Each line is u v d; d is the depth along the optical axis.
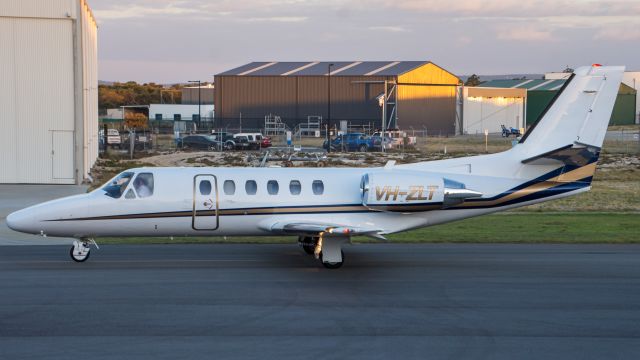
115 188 54.62
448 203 56.12
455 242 66.69
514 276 51.97
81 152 114.31
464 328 39.16
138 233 54.94
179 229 55.09
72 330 37.75
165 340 36.34
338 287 47.94
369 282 49.56
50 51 112.50
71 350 34.72
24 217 53.16
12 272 50.94
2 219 79.44
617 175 134.62
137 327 38.41
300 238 59.28
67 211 53.44
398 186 55.50
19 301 43.12
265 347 35.56
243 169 56.94
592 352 35.56
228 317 40.47
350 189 56.62
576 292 47.31
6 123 112.75
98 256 57.69
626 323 40.44
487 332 38.50
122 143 188.38
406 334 37.94
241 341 36.38
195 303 43.25
